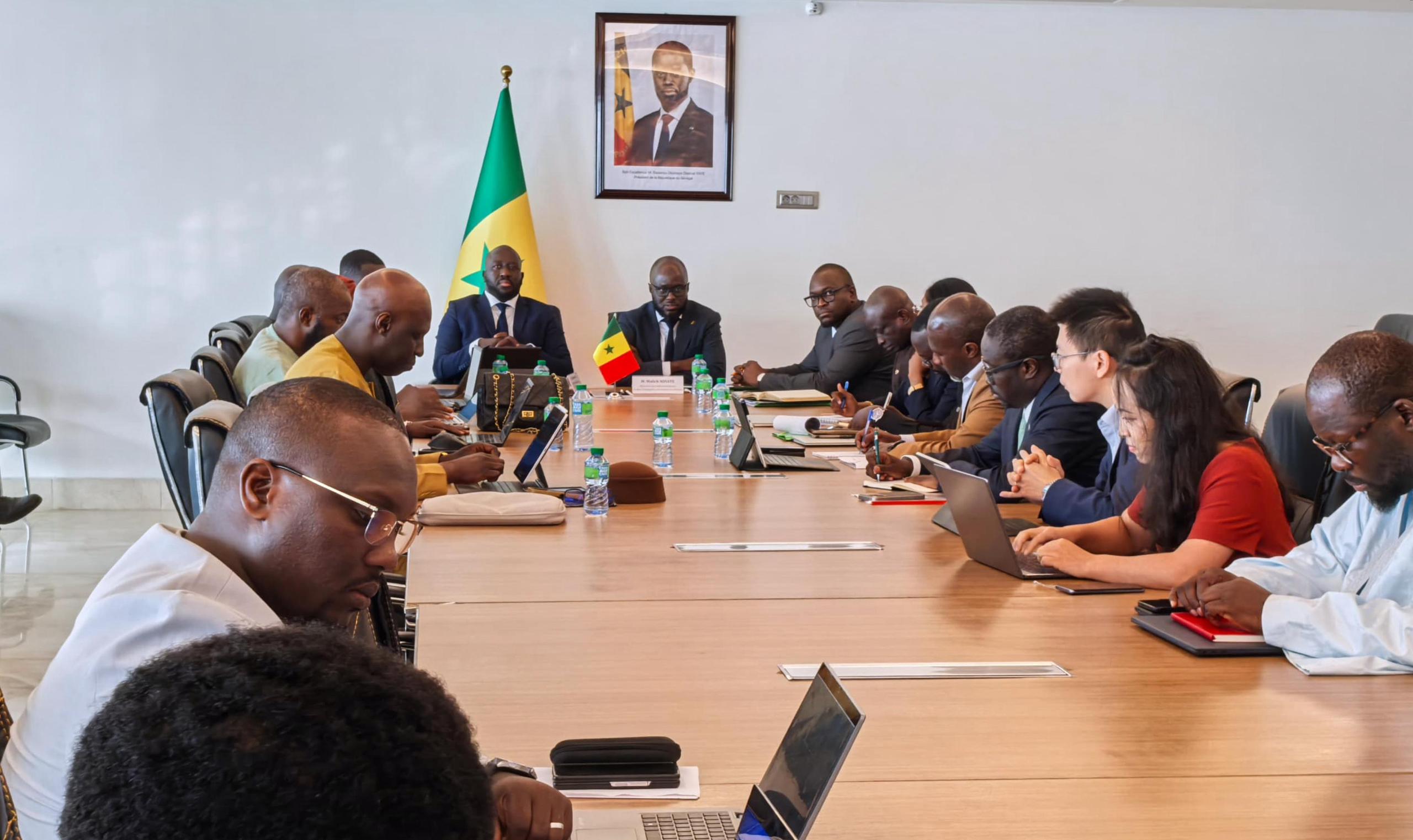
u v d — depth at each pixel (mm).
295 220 6145
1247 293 6727
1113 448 2779
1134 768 1270
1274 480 2143
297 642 504
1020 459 2887
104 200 5996
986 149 6508
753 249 6465
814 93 6383
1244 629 1732
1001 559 2150
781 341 6551
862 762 1278
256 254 6133
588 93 6262
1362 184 6707
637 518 2684
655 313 6125
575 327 6426
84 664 1026
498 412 4199
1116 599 1988
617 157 6316
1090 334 2811
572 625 1800
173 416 2877
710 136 6352
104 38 5910
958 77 6441
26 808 1013
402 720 470
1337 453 1804
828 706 1086
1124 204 6605
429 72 6137
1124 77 6516
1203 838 1107
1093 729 1384
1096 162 6566
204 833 430
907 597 1992
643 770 1235
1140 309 6695
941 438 3896
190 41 5973
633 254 6406
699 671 1585
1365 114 6656
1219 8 6496
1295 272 6734
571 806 1058
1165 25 6492
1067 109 6516
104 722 481
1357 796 1204
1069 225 6598
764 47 6328
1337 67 6602
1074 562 2105
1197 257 6680
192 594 1064
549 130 6266
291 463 1179
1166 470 2166
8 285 5988
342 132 6125
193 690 471
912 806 1167
